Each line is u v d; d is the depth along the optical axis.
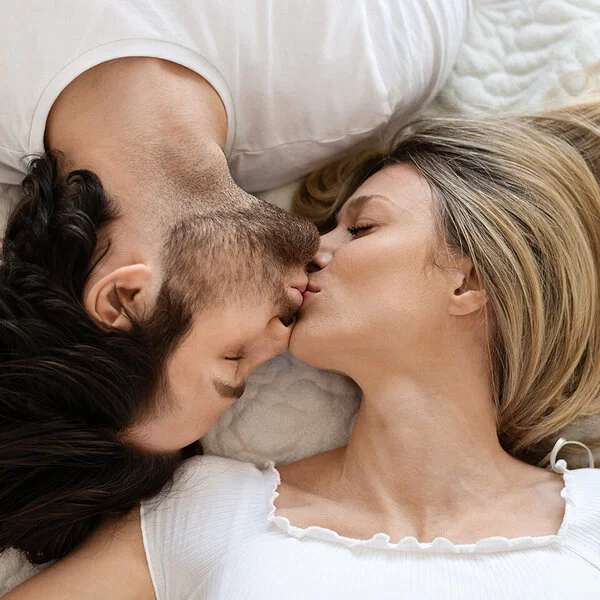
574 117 1.17
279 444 1.18
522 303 1.05
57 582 1.00
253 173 1.16
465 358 1.04
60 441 0.89
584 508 0.98
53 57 0.94
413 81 1.13
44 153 0.98
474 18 1.29
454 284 1.02
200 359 0.90
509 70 1.28
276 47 1.03
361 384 1.06
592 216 1.12
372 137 1.20
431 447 1.02
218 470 1.08
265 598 0.91
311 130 1.11
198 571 1.01
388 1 1.10
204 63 0.99
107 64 0.95
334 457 1.13
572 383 1.15
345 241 1.07
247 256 0.91
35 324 0.86
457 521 1.00
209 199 0.93
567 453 1.18
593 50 1.24
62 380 0.87
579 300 1.09
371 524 1.01
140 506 1.04
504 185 1.08
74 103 0.96
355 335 1.00
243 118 1.07
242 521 1.02
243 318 0.91
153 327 0.87
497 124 1.14
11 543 1.00
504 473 1.04
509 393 1.10
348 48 1.05
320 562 0.95
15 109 0.96
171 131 0.95
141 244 0.90
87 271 0.88
